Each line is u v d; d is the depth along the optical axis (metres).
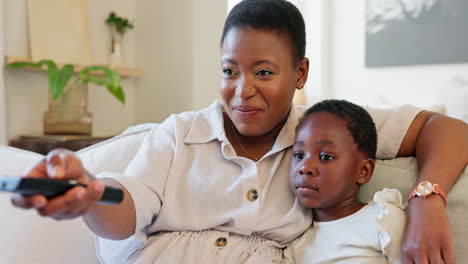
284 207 0.84
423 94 3.42
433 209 0.70
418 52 3.42
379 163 0.90
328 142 0.79
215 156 0.87
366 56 3.65
